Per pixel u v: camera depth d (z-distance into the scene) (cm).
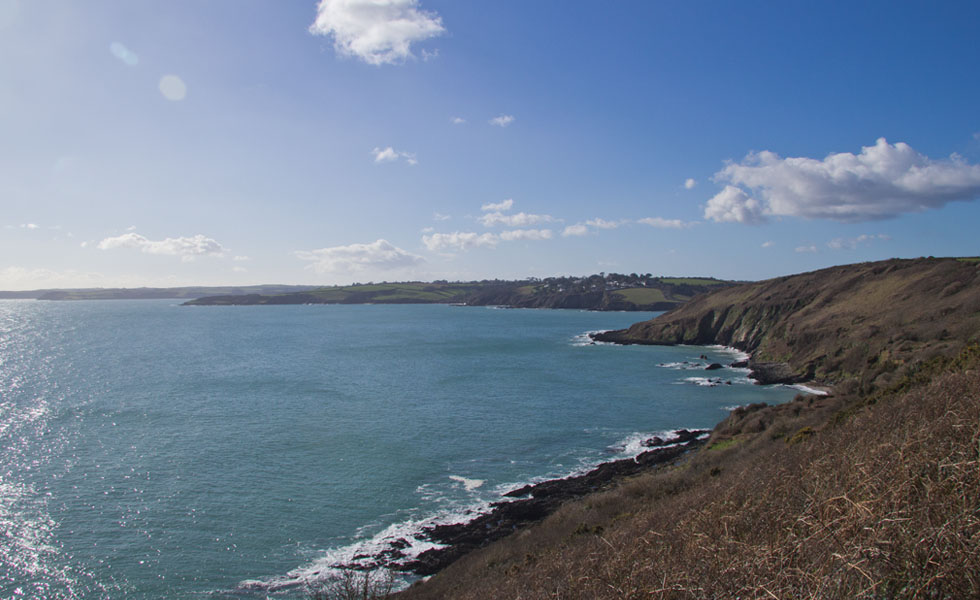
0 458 3947
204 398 6141
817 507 859
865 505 725
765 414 3759
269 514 3103
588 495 3181
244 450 4188
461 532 2884
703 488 1922
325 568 2552
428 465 3922
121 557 2627
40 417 5200
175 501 3244
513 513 3084
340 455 4103
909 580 548
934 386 1508
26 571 2503
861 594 550
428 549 2719
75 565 2555
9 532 2831
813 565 630
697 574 751
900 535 608
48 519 2984
